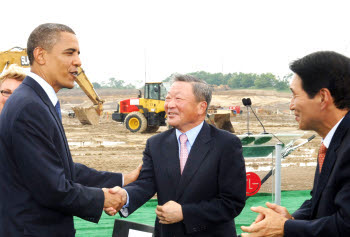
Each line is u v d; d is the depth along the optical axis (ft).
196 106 8.04
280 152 13.30
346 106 5.65
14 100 6.73
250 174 14.53
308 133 61.05
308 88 5.73
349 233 5.16
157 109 61.31
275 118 126.72
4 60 42.96
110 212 7.86
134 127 62.08
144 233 8.01
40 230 6.69
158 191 8.17
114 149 43.93
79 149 43.62
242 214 16.52
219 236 7.88
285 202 19.85
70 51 7.29
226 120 57.57
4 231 6.61
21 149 6.49
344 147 5.41
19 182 6.67
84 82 76.84
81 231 15.02
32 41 7.20
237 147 8.00
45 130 6.68
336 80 5.59
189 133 8.18
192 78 8.15
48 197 6.60
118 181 9.37
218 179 7.88
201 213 7.49
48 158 6.63
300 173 28.40
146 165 8.70
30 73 7.29
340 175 5.38
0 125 6.73
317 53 5.87
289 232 5.75
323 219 5.49
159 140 8.53
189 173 7.83
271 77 420.36
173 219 7.46
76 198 6.95
